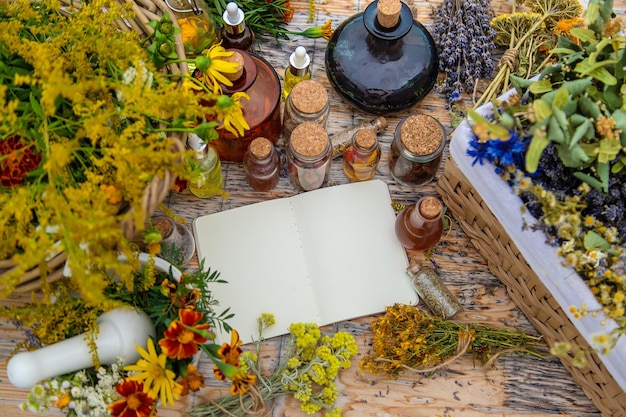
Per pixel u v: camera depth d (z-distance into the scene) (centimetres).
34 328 80
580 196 72
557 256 74
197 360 82
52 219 61
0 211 63
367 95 97
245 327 92
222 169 101
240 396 77
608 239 72
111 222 58
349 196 98
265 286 94
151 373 72
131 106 62
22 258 56
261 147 89
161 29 72
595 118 67
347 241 96
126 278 61
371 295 94
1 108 59
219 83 86
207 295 85
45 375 71
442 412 89
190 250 95
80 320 73
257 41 106
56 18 72
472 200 87
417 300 94
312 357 88
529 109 68
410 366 89
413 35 96
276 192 100
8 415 88
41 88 64
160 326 81
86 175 64
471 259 97
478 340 89
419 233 89
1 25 66
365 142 90
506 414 89
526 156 67
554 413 90
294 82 99
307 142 89
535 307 88
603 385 83
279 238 96
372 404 89
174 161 65
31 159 66
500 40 103
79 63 67
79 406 73
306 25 108
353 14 108
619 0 107
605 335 65
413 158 90
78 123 64
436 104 104
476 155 74
